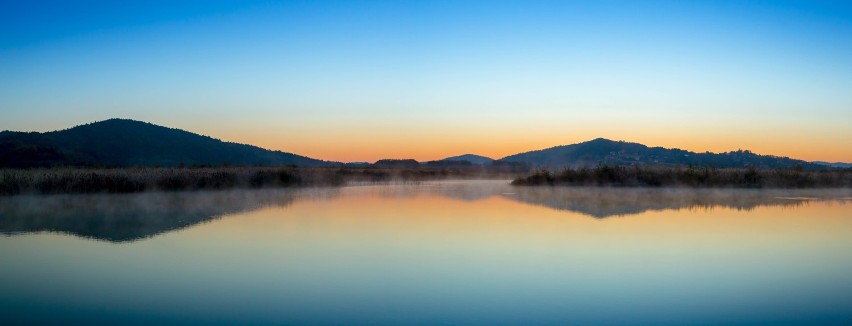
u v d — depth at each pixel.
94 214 17.52
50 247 11.91
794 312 7.82
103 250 11.60
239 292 8.68
